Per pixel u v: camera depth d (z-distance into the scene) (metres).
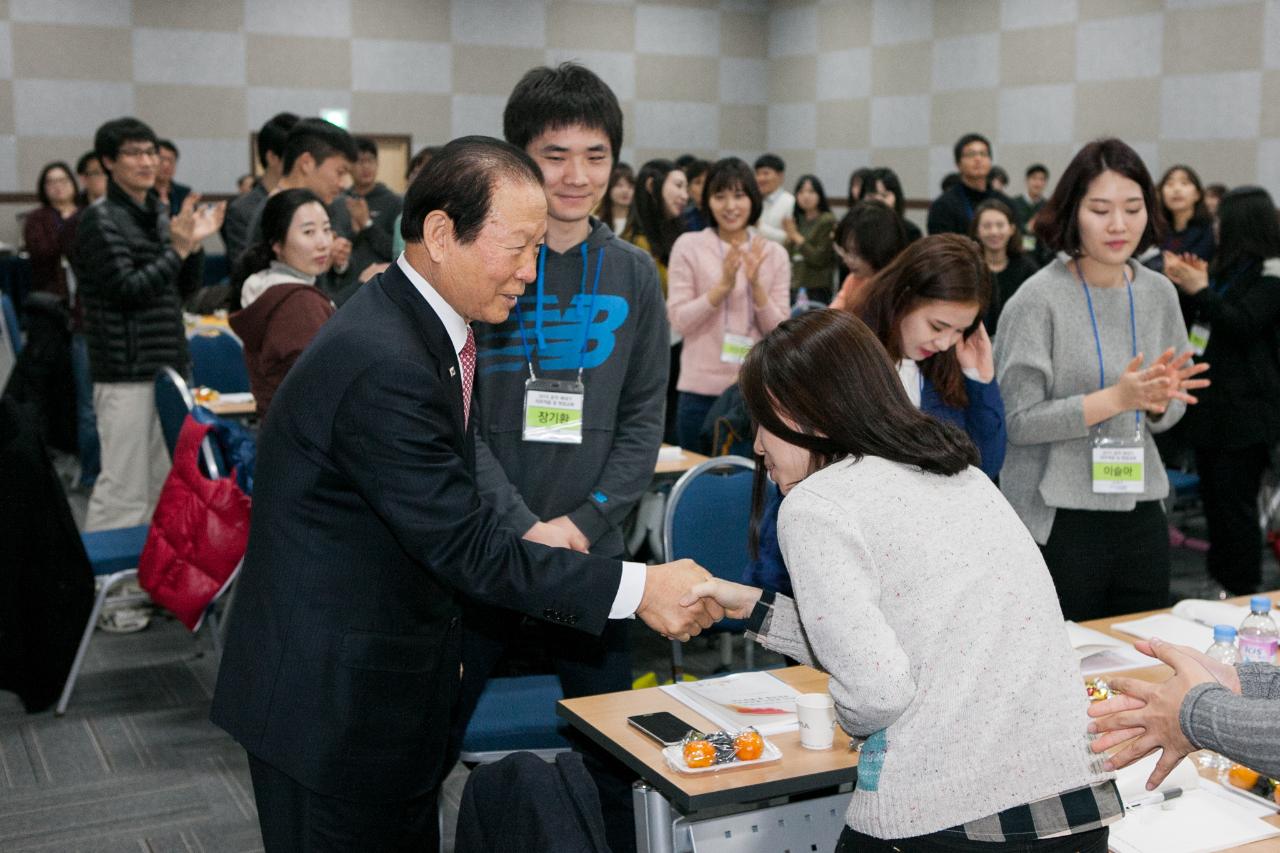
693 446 4.84
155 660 4.25
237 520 3.45
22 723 3.68
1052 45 9.66
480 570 1.74
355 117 10.95
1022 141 9.98
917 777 1.34
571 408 2.34
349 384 1.66
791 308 5.31
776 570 2.06
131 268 4.46
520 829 1.20
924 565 1.36
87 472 6.46
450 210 1.68
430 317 1.74
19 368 6.26
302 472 1.71
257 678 1.75
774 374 1.47
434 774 1.91
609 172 2.33
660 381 2.45
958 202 7.04
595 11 11.69
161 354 4.64
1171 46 8.84
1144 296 2.74
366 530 1.72
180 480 3.49
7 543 3.57
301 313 3.21
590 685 2.43
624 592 1.82
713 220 4.84
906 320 2.39
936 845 1.34
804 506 1.40
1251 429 4.34
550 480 2.35
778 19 12.23
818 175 11.95
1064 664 1.40
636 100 11.95
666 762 1.81
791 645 1.67
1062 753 1.35
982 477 1.48
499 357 2.36
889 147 11.16
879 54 11.15
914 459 1.42
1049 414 2.64
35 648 3.66
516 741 2.47
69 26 10.02
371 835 1.81
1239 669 1.45
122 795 3.20
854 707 1.33
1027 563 1.42
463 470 1.74
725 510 3.07
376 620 1.74
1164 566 2.78
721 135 12.34
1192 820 1.72
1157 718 1.38
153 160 4.47
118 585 4.56
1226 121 8.54
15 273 8.51
